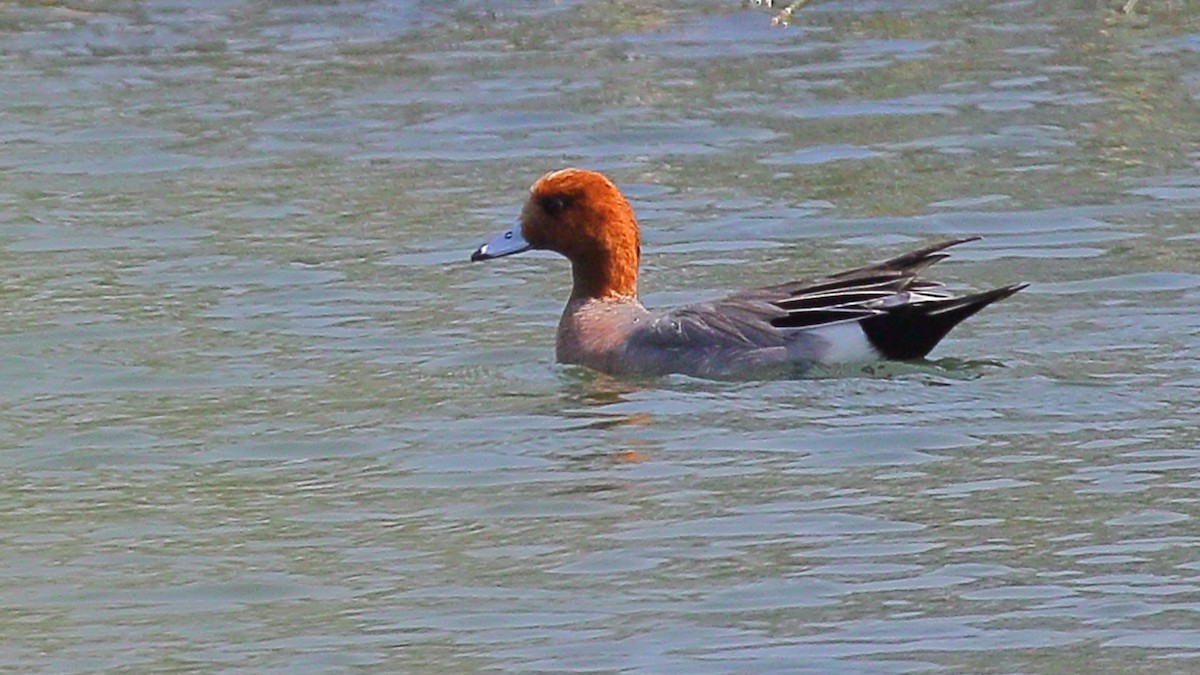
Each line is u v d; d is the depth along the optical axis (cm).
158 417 1455
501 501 1295
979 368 1499
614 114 2194
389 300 1708
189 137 2150
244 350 1595
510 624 1128
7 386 1518
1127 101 2195
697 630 1115
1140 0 2531
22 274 1775
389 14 2522
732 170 2030
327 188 2002
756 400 1453
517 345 1605
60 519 1284
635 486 1313
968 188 1962
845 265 1778
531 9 2528
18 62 2380
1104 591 1147
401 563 1211
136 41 2444
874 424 1402
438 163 2070
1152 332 1573
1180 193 1933
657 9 2517
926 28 2455
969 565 1184
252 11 2541
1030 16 2486
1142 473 1309
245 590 1179
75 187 2008
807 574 1179
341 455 1382
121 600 1170
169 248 1841
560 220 1593
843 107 2197
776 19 2472
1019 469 1320
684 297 1712
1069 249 1792
